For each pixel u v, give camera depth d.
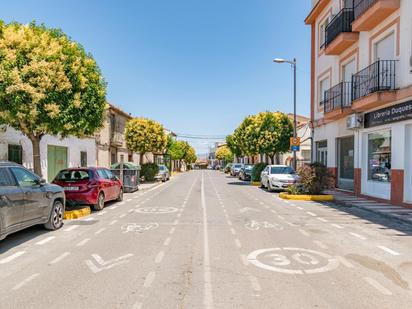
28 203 7.58
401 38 12.77
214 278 5.17
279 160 38.59
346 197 15.99
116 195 14.70
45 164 17.58
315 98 22.69
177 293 4.59
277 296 4.49
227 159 88.50
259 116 28.11
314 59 22.98
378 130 14.67
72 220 10.34
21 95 9.78
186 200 15.91
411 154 12.55
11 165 7.55
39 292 4.66
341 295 4.54
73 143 20.86
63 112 10.56
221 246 7.09
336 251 6.75
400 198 12.83
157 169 31.12
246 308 4.12
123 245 7.21
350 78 17.80
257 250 6.78
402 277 5.25
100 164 26.41
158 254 6.50
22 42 10.09
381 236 8.11
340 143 19.17
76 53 11.30
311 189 16.30
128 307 4.17
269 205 13.87
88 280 5.11
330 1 19.94
